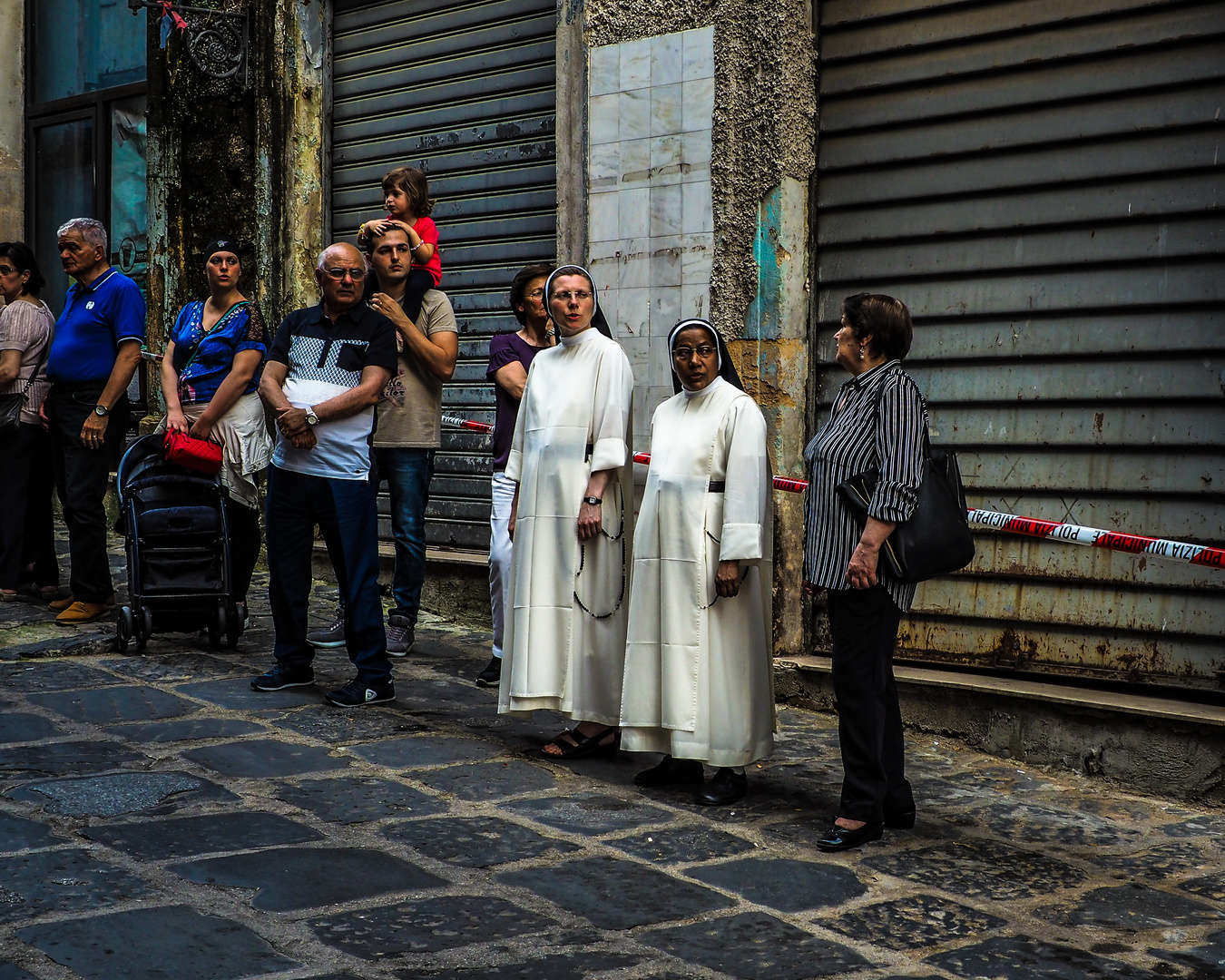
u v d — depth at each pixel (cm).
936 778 489
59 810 410
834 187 610
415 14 833
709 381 458
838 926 338
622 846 396
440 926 329
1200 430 501
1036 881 379
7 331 745
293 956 308
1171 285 507
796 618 618
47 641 648
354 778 456
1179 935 341
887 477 392
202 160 972
